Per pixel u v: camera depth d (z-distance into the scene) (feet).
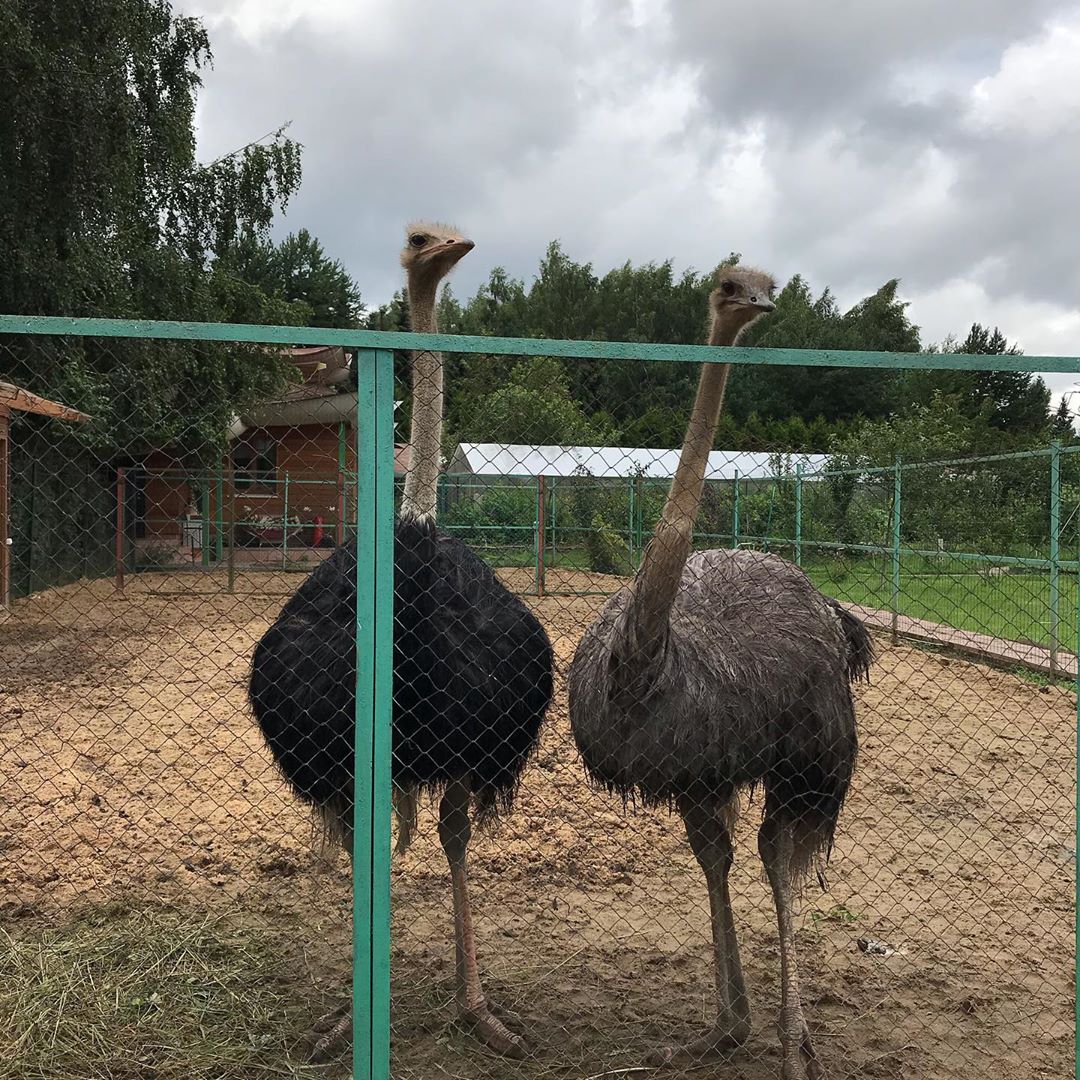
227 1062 11.27
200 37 64.03
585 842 18.12
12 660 33.04
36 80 49.03
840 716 11.67
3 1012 11.96
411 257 13.47
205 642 35.96
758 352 9.09
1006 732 25.26
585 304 188.44
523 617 12.64
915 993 13.20
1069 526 31.40
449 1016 12.43
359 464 8.99
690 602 11.85
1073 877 16.93
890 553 32.96
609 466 13.33
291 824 18.51
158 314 60.90
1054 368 9.43
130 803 19.56
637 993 13.10
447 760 11.63
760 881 16.83
